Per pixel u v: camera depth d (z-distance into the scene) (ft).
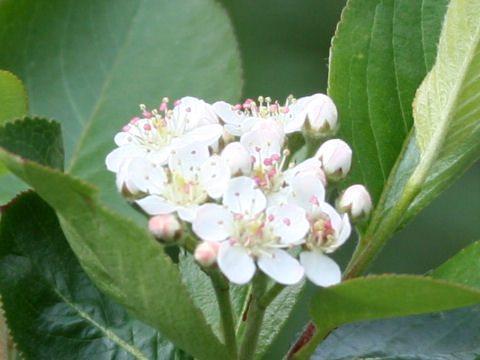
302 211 0.32
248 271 0.31
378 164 0.39
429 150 0.35
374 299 0.29
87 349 0.36
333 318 0.31
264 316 0.36
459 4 0.33
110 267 0.29
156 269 0.29
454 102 0.34
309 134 0.38
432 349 0.36
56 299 0.36
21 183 0.45
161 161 0.36
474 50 0.33
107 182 0.45
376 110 0.39
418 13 0.39
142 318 0.31
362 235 0.37
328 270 0.32
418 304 0.29
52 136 0.34
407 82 0.39
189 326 0.30
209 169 0.35
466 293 0.28
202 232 0.32
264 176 0.35
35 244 0.35
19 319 0.35
